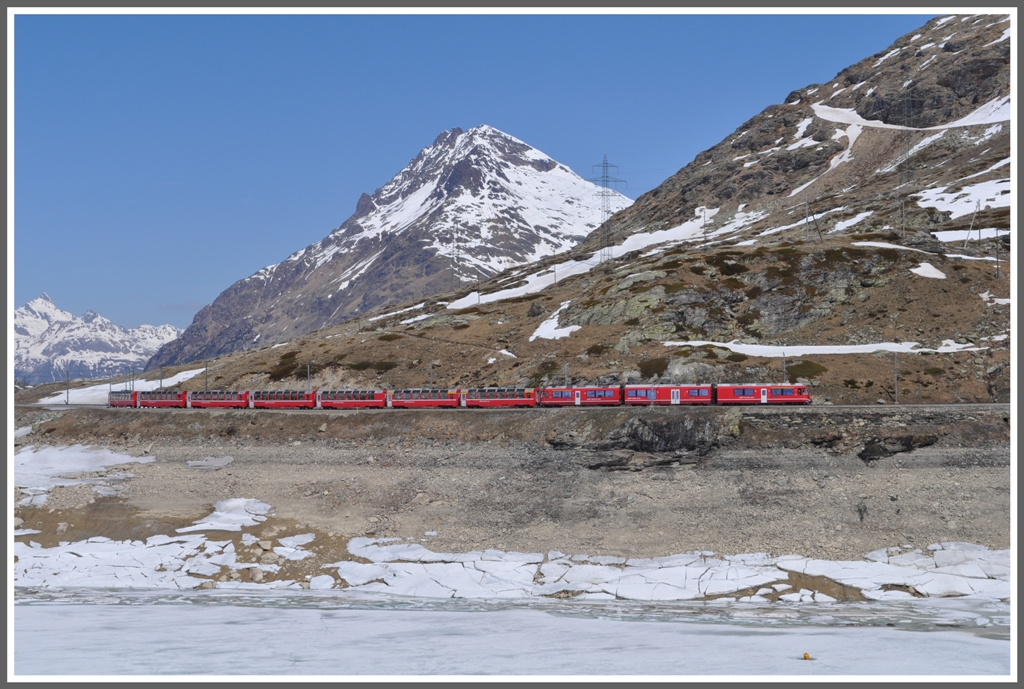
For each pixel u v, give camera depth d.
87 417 142.62
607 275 197.50
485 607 82.38
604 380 138.50
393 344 179.50
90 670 63.72
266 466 118.19
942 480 95.50
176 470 119.19
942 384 126.00
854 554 88.00
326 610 81.44
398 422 123.31
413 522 101.56
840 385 126.81
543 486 104.44
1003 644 67.06
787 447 102.38
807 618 76.25
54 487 112.06
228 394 141.75
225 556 95.12
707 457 103.50
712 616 77.81
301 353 186.50
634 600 84.00
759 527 93.00
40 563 95.44
